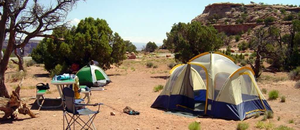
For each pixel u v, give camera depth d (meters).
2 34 10.80
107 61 25.78
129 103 11.63
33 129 7.34
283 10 116.69
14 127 7.52
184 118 9.19
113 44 26.47
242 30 108.31
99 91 15.19
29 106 10.56
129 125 7.96
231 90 9.44
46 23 11.77
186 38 24.55
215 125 8.20
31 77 21.80
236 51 68.88
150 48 93.00
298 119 8.67
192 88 10.88
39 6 11.34
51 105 10.78
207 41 23.70
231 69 10.11
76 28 25.89
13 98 8.36
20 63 18.77
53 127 7.56
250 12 130.75
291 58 30.89
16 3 10.72
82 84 16.03
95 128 7.13
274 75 26.50
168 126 8.01
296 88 16.16
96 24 26.61
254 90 10.13
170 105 10.50
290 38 36.56
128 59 48.72
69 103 6.51
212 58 10.59
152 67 34.59
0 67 10.82
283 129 7.32
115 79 21.89
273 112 9.91
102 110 10.01
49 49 24.73
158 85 17.38
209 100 9.84
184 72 10.82
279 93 14.43
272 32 34.72
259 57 23.66
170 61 41.06
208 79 10.10
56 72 22.89
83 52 24.08
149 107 10.93
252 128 7.80
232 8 143.62
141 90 15.69
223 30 114.75
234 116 9.07
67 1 11.85
